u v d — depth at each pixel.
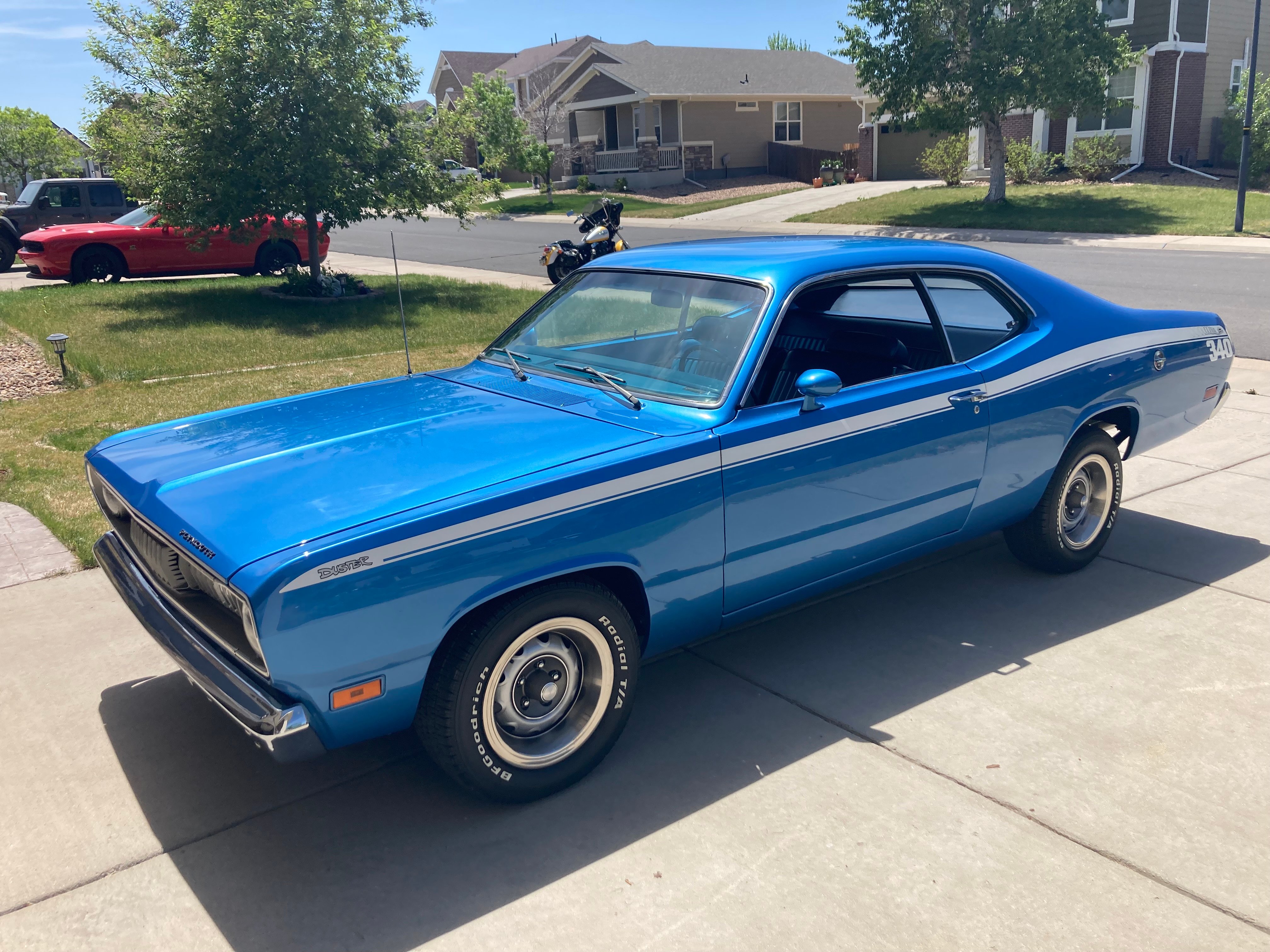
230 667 2.94
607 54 40.59
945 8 23.27
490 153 38.75
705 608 3.61
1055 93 22.47
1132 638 4.32
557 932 2.69
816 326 3.84
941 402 4.04
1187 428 5.32
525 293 16.02
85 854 3.07
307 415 3.90
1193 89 28.09
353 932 2.71
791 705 3.86
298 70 14.21
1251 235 19.52
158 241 17.98
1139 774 3.34
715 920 2.72
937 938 2.64
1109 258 17.66
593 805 3.26
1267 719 3.66
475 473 3.10
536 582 3.10
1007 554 5.38
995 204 25.12
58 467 6.90
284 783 3.44
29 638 4.52
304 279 15.72
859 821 3.13
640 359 3.92
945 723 3.68
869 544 4.03
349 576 2.72
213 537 2.88
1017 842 3.01
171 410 8.43
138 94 15.15
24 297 15.58
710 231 26.22
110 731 3.78
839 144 42.97
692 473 3.34
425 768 3.53
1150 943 2.61
